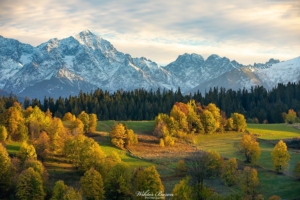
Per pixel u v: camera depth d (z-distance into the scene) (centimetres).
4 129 11294
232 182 9538
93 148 9781
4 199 8069
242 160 12062
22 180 7944
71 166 10150
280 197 8812
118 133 13288
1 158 8381
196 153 12588
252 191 8700
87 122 14462
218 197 7875
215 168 9675
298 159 12244
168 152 12912
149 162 11531
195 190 8125
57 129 11762
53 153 10931
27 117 13462
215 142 14762
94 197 8100
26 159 9331
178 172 9994
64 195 7256
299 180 10112
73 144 10188
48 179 8988
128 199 8362
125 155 12250
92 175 8206
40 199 7938
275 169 10850
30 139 11606
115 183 8431
